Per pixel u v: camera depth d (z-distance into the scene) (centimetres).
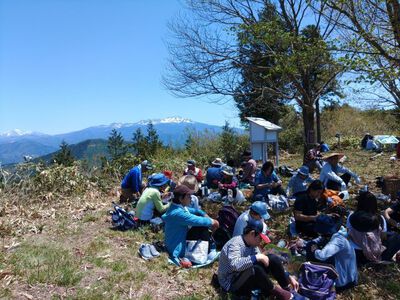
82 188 1102
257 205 571
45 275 496
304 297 454
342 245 504
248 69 1691
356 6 753
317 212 709
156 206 747
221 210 654
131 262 576
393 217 681
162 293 484
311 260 536
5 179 959
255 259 457
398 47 749
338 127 2841
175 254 587
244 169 1120
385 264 557
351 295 491
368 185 1104
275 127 1444
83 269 536
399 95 882
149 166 982
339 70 1191
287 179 1271
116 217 753
